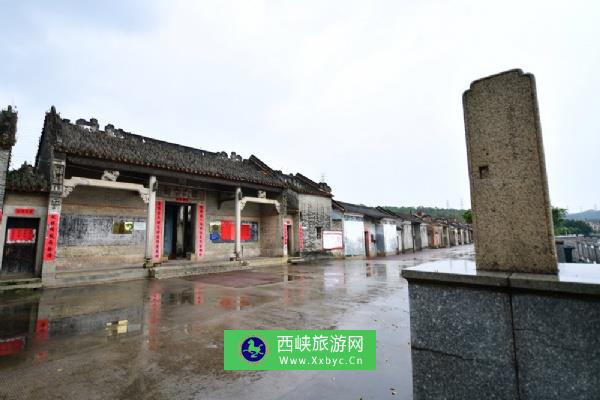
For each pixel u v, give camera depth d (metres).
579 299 2.06
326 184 25.88
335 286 11.02
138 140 16.89
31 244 11.65
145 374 4.12
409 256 30.20
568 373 2.06
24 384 3.84
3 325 6.36
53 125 12.97
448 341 2.55
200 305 8.05
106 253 14.27
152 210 14.09
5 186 11.00
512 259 2.62
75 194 13.62
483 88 2.92
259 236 21.84
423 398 2.63
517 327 2.26
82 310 7.59
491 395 2.33
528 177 2.63
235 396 3.58
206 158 19.67
